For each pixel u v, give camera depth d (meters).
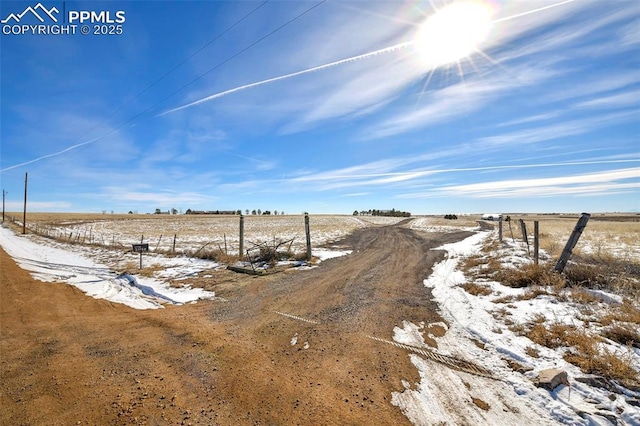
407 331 5.36
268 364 4.25
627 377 3.43
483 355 4.41
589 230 18.33
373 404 3.34
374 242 19.95
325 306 6.86
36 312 6.59
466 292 7.47
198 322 6.00
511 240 15.23
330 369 4.10
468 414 3.16
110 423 3.01
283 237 24.84
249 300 7.49
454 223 44.91
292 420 3.08
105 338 5.19
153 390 3.60
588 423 2.89
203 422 3.04
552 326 4.88
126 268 12.07
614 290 6.09
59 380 3.81
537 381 3.56
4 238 25.72
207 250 15.75
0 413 3.16
